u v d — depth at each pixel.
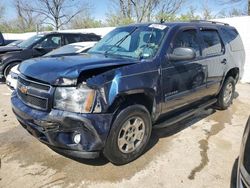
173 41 4.15
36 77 3.31
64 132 3.17
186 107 4.77
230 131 4.89
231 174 3.49
